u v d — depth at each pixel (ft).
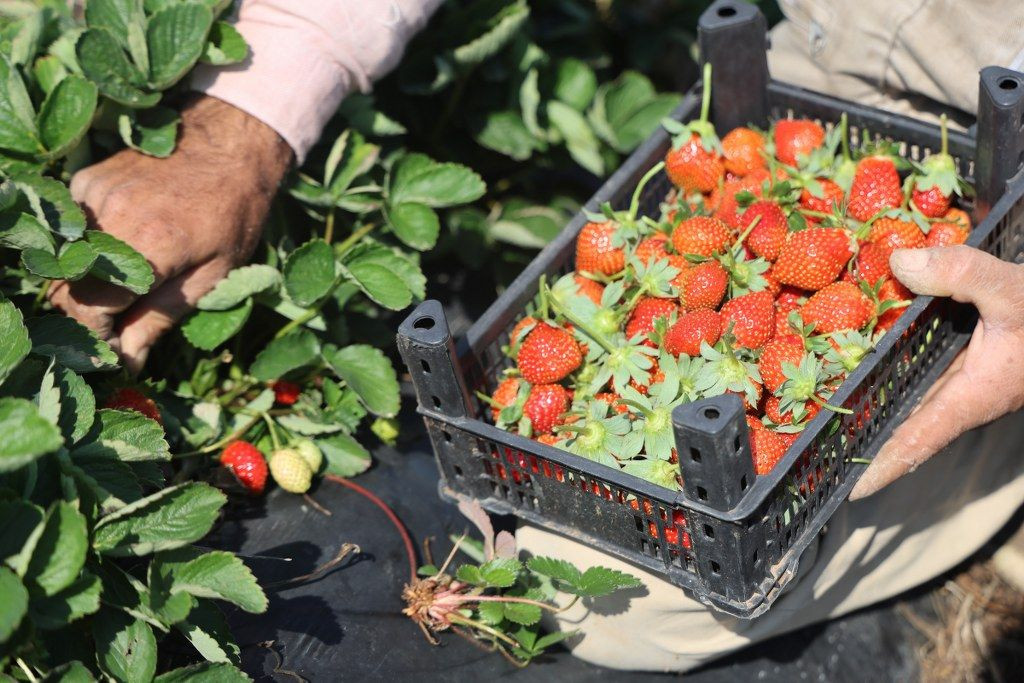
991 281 5.22
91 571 4.57
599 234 5.96
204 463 6.12
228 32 6.21
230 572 4.66
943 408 5.46
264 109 6.22
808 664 6.86
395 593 5.90
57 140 5.77
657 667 6.16
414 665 5.61
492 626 5.67
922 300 5.30
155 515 4.65
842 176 6.18
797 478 4.86
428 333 4.98
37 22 6.04
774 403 5.35
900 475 5.42
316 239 6.16
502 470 5.52
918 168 6.08
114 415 4.96
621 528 5.13
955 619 7.57
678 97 8.79
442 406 5.22
